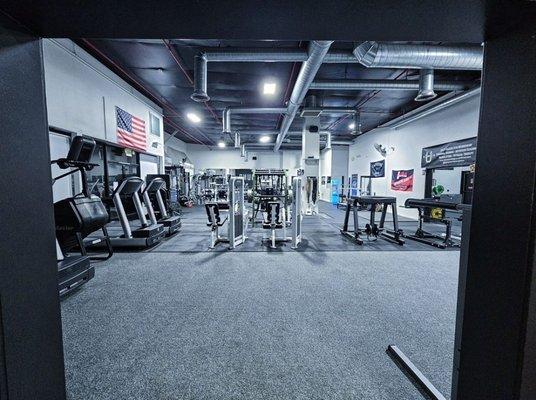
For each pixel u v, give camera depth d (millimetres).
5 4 782
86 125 4785
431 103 7398
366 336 1981
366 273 3320
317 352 1793
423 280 3098
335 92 6832
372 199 4965
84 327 2084
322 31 996
